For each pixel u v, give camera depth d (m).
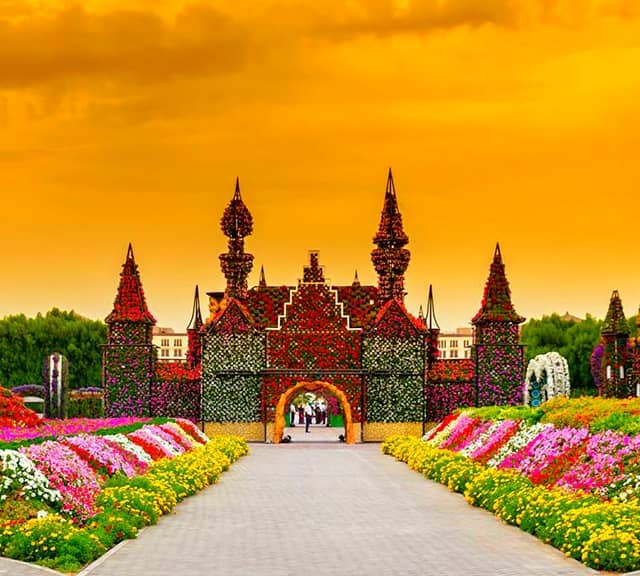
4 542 23.69
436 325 81.50
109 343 76.44
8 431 41.44
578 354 127.75
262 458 59.56
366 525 30.25
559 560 23.89
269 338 76.44
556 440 36.53
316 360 76.25
